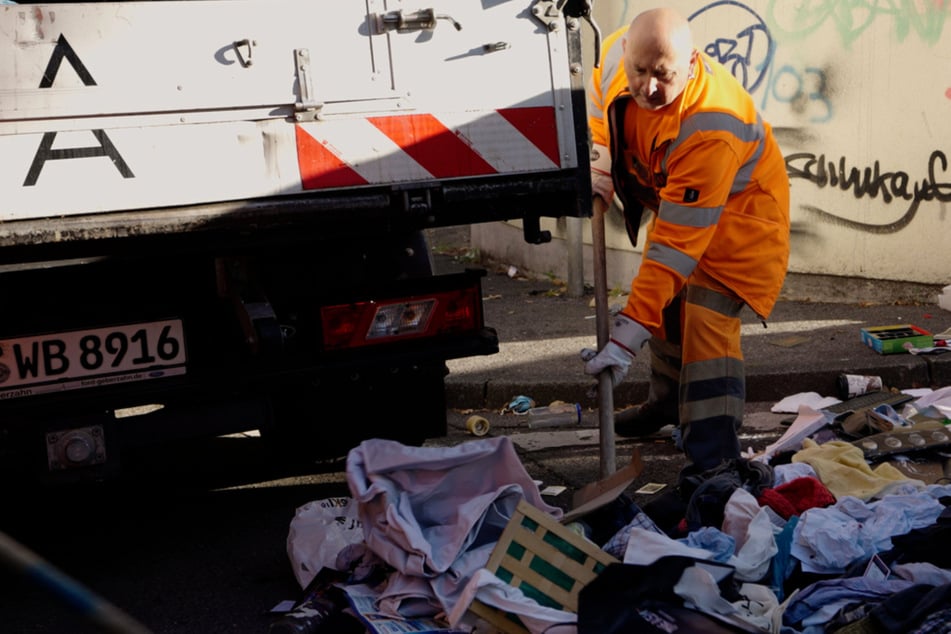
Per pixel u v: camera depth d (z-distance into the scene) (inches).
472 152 158.7
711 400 170.9
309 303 166.6
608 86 180.2
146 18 142.4
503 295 344.8
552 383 239.8
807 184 299.1
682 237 159.3
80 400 154.3
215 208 147.3
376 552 137.0
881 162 282.8
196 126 145.9
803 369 233.9
